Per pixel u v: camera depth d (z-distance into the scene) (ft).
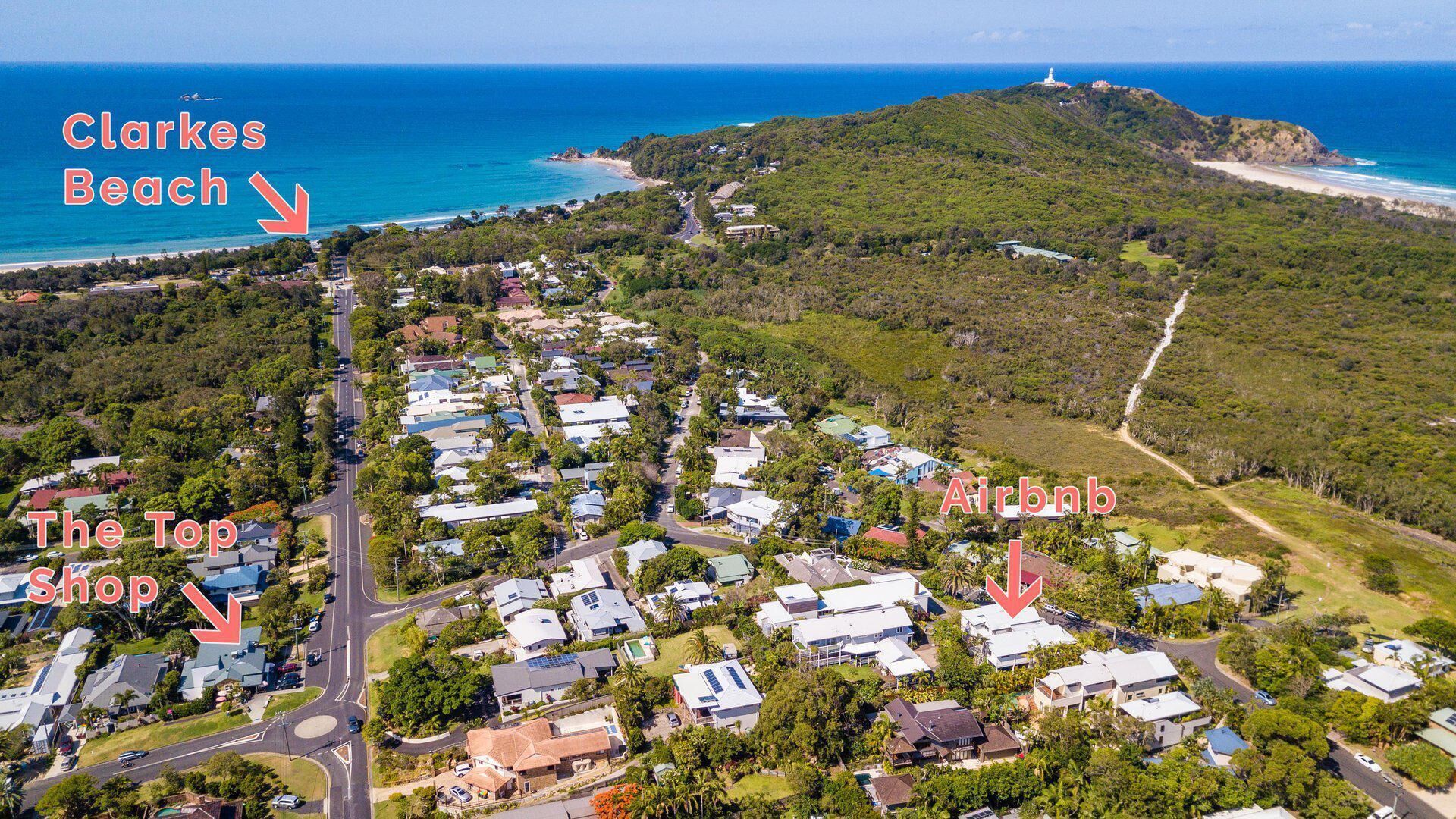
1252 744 347.56
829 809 318.86
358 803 327.26
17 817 315.58
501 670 385.09
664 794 308.19
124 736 362.53
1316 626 426.51
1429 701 359.87
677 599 445.78
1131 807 309.83
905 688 384.88
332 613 450.30
